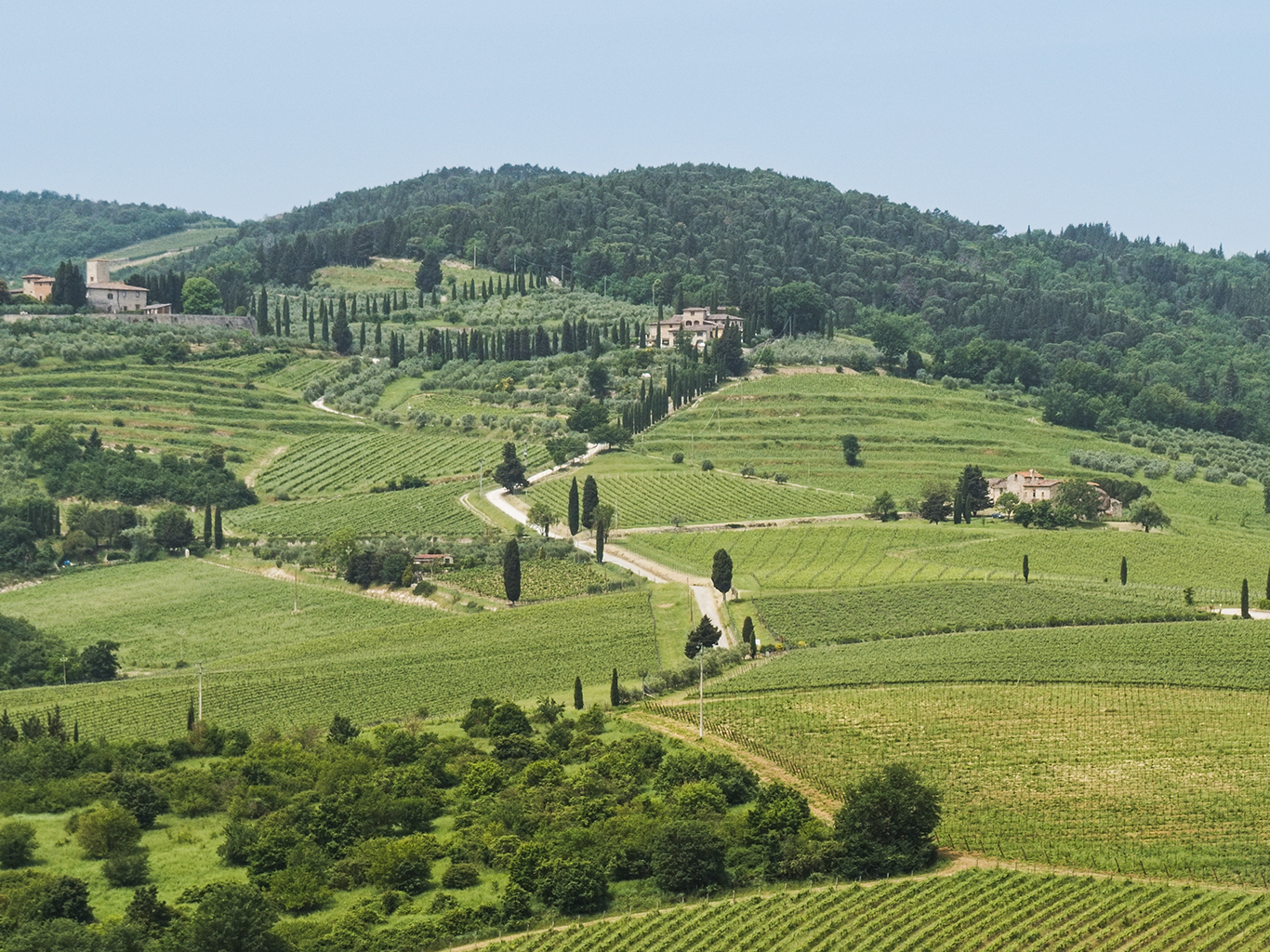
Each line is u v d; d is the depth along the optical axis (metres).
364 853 129.50
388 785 148.12
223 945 109.12
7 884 123.69
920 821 130.62
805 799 142.12
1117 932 116.44
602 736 170.38
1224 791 149.25
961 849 134.00
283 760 157.50
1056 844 134.62
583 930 116.56
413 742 164.25
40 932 110.12
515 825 137.25
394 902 122.12
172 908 117.69
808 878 126.62
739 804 145.38
